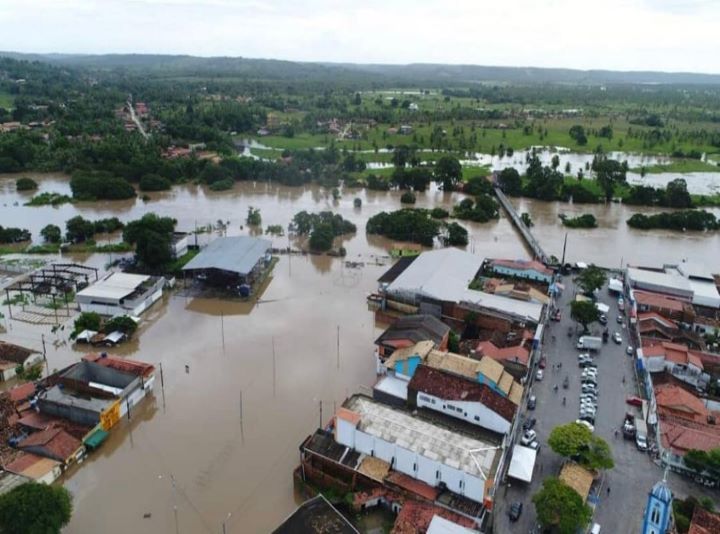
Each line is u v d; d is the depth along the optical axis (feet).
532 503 214.07
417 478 216.33
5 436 242.99
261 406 273.54
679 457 231.71
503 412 238.89
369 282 431.43
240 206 646.33
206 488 222.28
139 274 423.64
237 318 367.86
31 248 482.69
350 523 200.64
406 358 274.98
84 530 201.05
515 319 340.18
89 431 245.04
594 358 320.50
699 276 413.39
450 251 433.48
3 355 302.25
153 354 321.32
